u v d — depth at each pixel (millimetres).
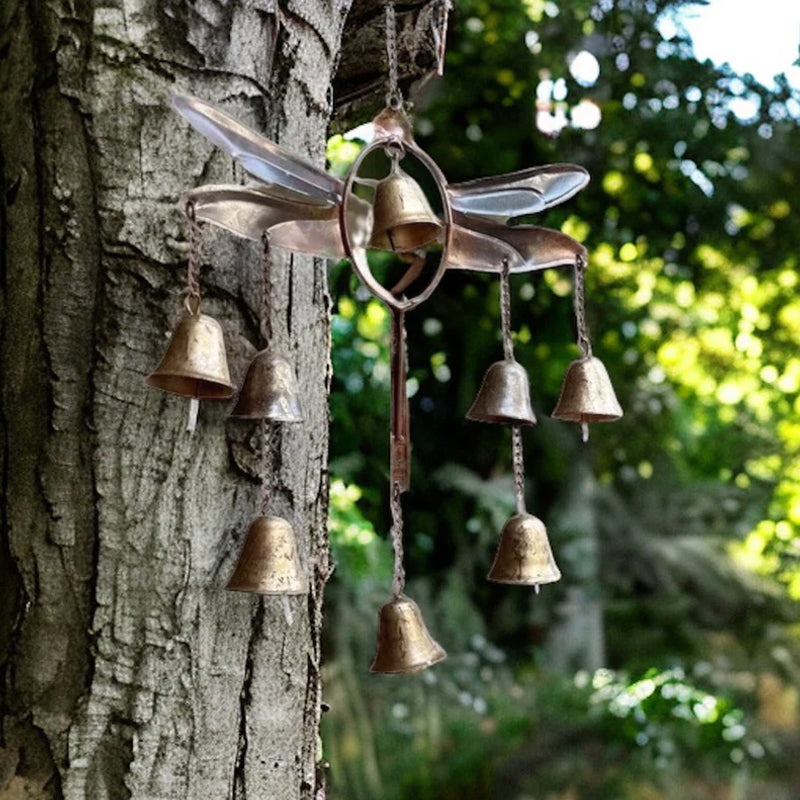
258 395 1590
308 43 1801
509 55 4391
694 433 7938
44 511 1603
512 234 1854
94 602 1595
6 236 1663
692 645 8203
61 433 1603
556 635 7227
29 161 1644
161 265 1622
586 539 7188
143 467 1613
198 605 1631
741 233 5266
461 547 5535
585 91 4477
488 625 7012
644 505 8445
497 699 6812
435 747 6375
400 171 1768
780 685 7945
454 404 4566
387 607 1752
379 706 6363
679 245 5102
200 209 1594
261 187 1614
